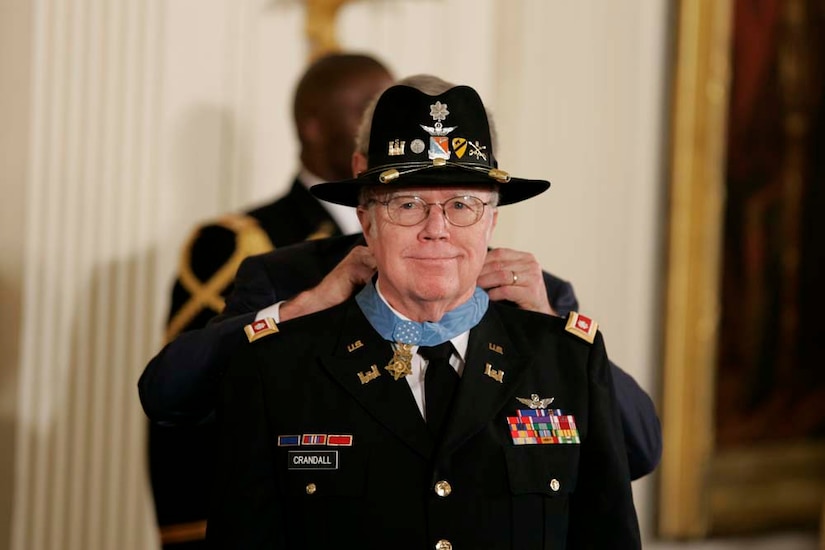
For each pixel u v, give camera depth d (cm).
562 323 771
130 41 1431
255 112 1491
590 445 729
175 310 1224
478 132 727
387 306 739
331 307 779
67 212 1412
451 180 682
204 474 1180
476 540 691
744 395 1848
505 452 708
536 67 1692
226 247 1226
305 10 1513
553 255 1719
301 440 709
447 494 691
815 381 1912
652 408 856
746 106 1803
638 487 1809
